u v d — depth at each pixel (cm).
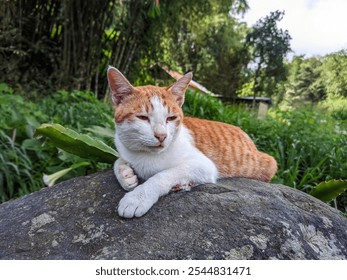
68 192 50
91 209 46
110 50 165
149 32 165
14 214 49
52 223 46
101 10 151
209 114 130
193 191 47
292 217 44
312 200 50
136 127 47
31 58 156
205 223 42
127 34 158
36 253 42
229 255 39
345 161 97
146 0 145
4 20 143
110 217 44
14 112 89
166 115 49
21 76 150
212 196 46
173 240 40
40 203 50
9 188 75
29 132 85
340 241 45
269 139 111
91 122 102
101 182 51
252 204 45
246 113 142
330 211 48
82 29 151
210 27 283
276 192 49
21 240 44
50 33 160
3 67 144
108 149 60
